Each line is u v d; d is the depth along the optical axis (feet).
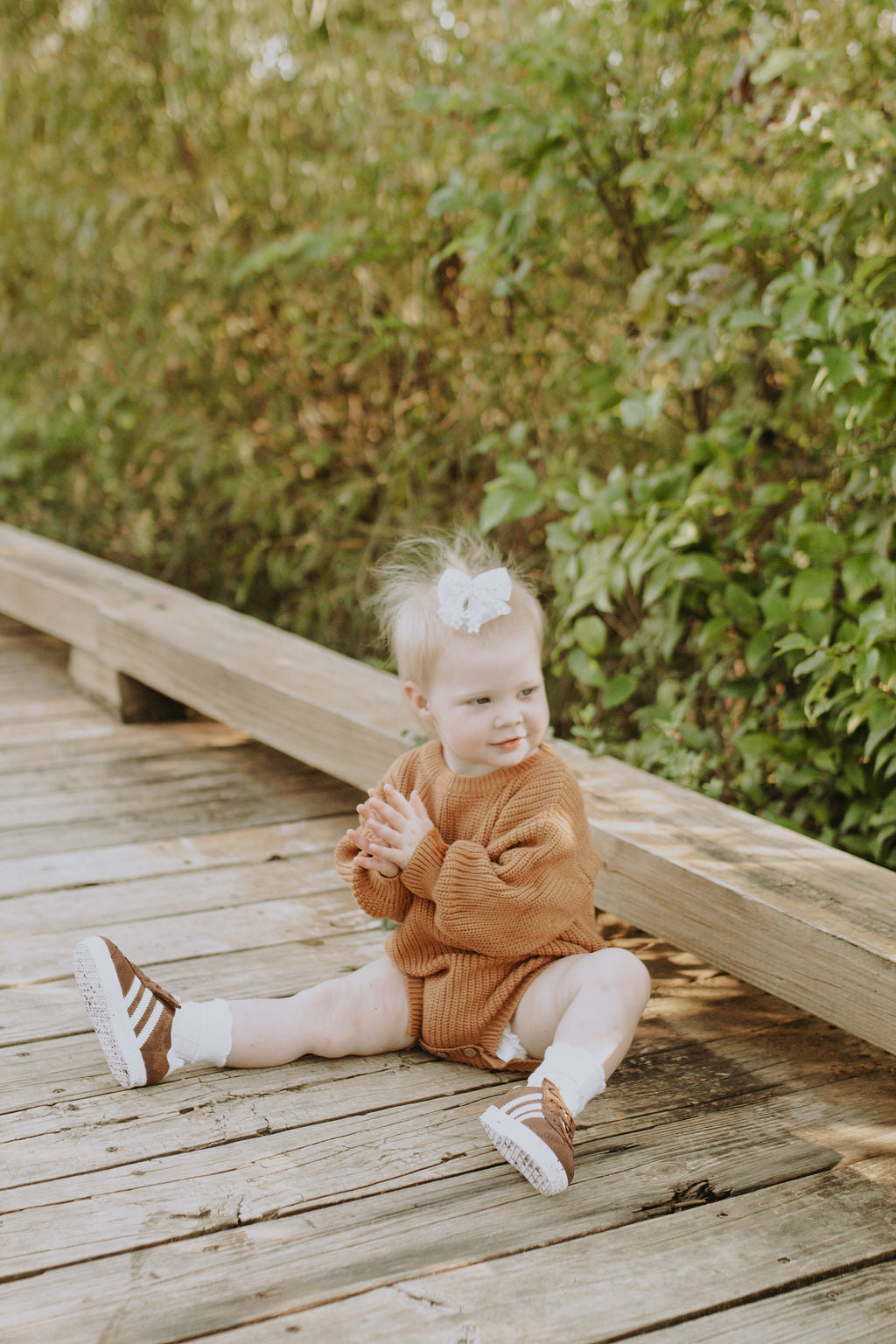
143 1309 4.78
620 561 9.73
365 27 14.47
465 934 6.14
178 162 17.24
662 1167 5.74
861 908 6.38
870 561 8.57
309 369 15.94
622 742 11.98
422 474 14.21
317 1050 6.55
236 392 16.83
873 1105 6.32
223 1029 6.36
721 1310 4.86
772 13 9.80
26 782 10.77
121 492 17.85
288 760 11.57
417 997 6.52
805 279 8.65
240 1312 4.78
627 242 11.27
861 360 8.38
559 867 6.19
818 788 9.43
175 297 16.92
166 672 11.51
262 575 17.30
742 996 7.51
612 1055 5.84
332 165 14.90
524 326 12.89
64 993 7.24
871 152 8.98
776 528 9.71
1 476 18.72
